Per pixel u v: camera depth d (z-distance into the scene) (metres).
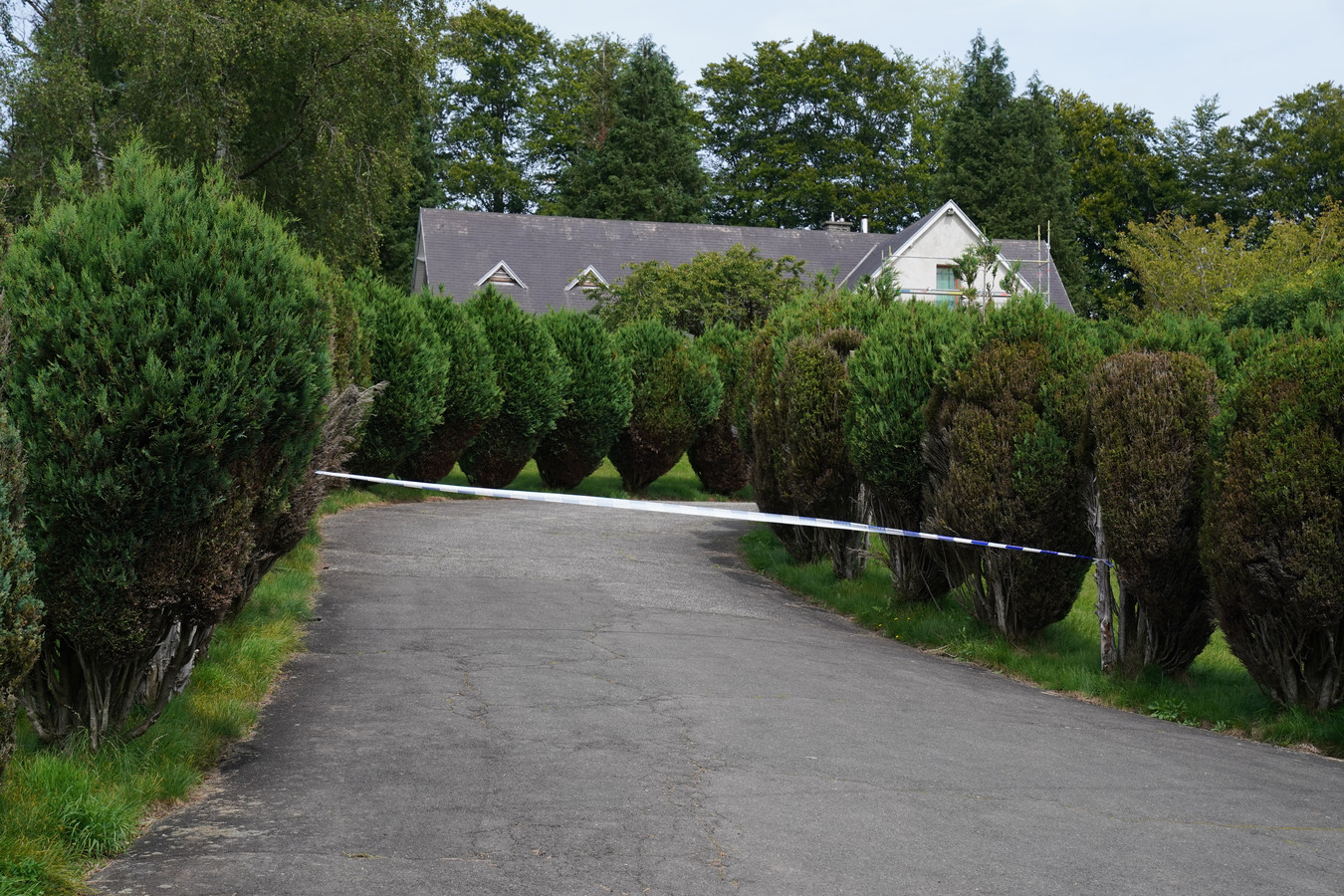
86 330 4.82
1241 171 62.19
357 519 15.22
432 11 29.36
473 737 6.14
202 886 4.04
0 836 4.16
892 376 11.12
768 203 62.09
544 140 62.47
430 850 4.44
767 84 64.25
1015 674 9.40
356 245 28.67
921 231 45.66
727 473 24.05
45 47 26.92
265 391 5.16
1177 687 8.73
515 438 20.41
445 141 61.03
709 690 7.51
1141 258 47.03
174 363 4.92
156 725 5.56
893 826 4.92
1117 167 61.44
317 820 4.78
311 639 8.46
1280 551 7.41
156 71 25.09
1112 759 6.50
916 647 10.30
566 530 15.79
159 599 5.00
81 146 25.73
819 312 14.41
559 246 47.50
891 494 11.19
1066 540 9.69
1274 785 6.12
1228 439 7.86
